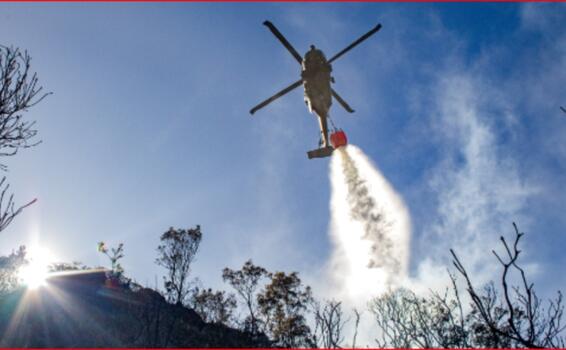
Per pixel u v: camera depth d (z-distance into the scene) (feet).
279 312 52.85
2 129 19.03
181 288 54.34
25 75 20.42
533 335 9.43
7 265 56.39
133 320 46.06
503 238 9.74
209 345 40.09
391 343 23.94
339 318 25.62
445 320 22.08
